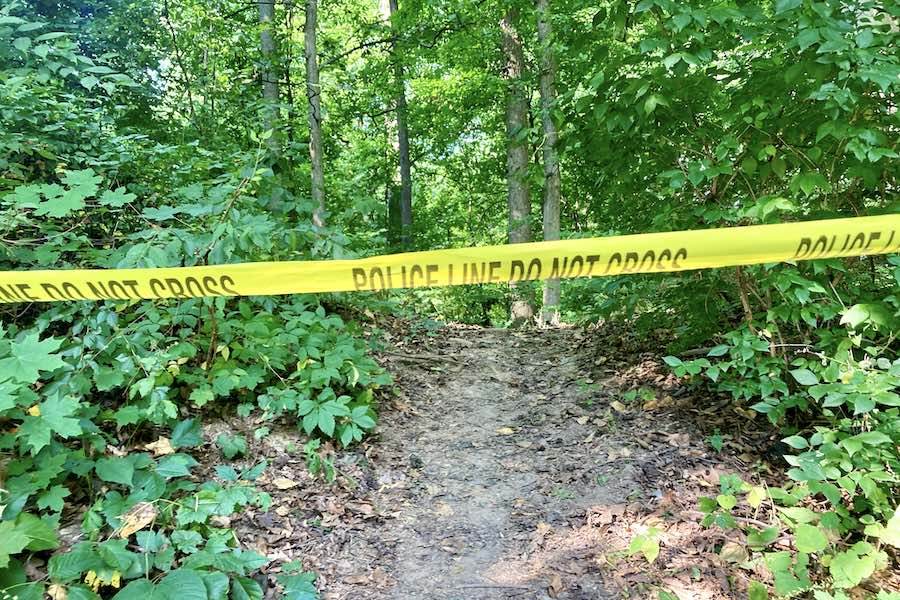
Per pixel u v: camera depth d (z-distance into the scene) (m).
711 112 3.23
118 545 2.13
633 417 3.91
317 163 6.27
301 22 11.30
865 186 2.92
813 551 2.09
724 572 2.44
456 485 3.34
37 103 4.18
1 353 2.39
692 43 2.85
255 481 3.02
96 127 4.71
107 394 3.22
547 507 3.07
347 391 4.08
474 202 13.92
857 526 2.41
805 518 2.24
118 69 6.86
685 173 2.96
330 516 2.91
